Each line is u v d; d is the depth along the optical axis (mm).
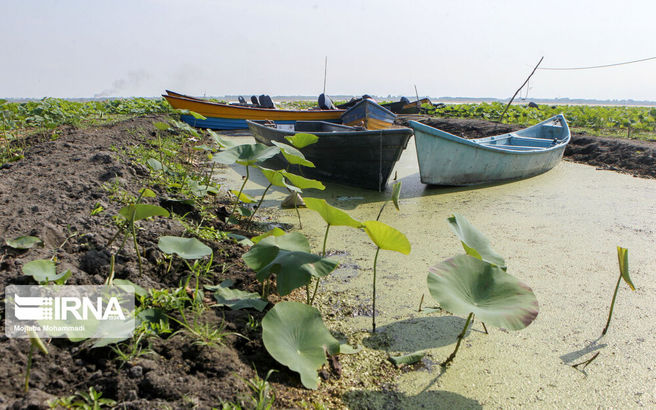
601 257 3951
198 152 8680
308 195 6195
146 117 12109
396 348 2604
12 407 1597
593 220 5000
